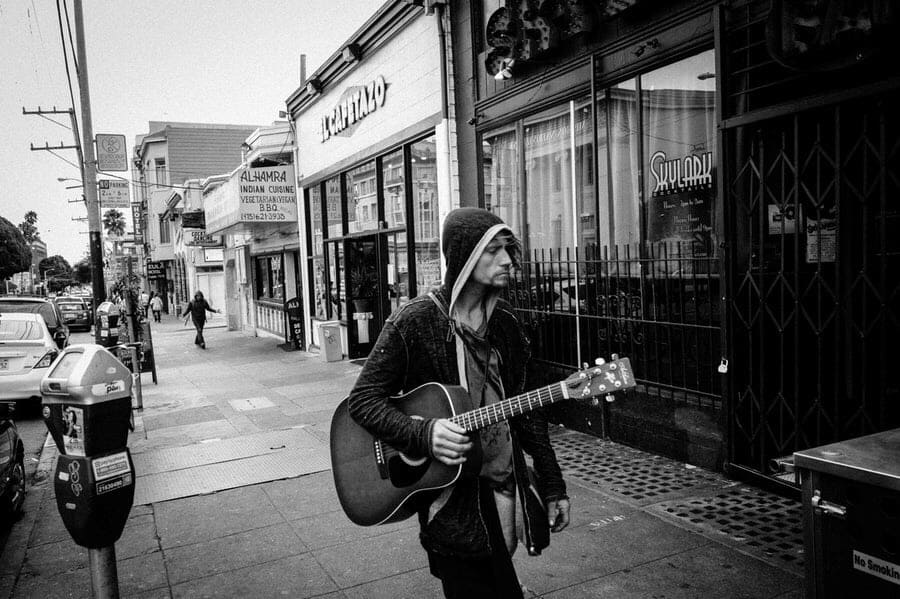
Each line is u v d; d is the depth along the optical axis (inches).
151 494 212.7
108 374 100.3
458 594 86.2
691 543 151.1
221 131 1860.2
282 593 141.9
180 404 372.5
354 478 93.8
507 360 94.5
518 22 267.4
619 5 222.4
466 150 324.5
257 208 583.5
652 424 217.8
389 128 403.5
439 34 330.3
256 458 250.7
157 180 1892.2
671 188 216.1
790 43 158.4
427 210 372.5
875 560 69.3
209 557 162.9
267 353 617.0
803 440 167.3
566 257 266.7
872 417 156.9
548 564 144.6
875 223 159.0
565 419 258.4
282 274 696.4
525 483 91.5
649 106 222.4
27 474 258.4
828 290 159.2
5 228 2335.1
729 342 184.5
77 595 148.6
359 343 506.9
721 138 182.9
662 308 218.5
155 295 1302.9
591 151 249.3
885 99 144.5
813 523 75.9
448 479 84.4
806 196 173.9
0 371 373.4
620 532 158.9
